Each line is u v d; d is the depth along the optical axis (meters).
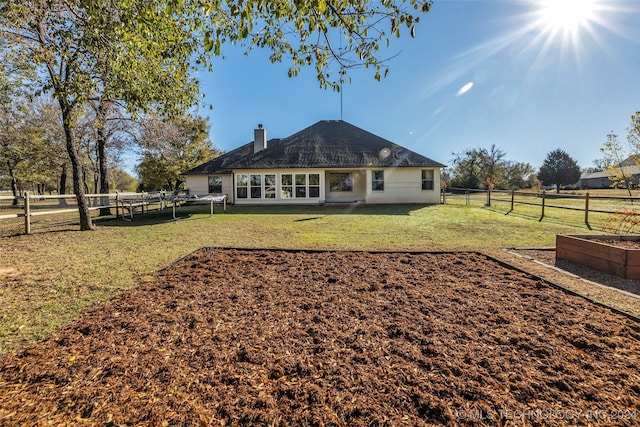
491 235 7.17
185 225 9.32
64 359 2.10
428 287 3.57
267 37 3.35
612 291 3.38
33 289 3.55
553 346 2.23
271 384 1.84
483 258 4.88
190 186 18.91
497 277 3.92
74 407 1.65
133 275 4.08
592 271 4.18
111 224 9.71
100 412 1.61
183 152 23.52
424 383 1.84
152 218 11.48
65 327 2.58
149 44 4.28
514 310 2.89
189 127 22.58
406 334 2.45
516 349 2.21
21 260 4.91
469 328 2.54
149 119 11.31
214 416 1.59
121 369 1.98
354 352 2.19
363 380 1.87
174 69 5.05
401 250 5.46
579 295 3.23
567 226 8.52
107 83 5.04
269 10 2.82
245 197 17.06
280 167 16.52
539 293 3.32
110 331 2.50
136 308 2.98
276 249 5.56
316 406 1.66
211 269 4.35
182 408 1.64
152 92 5.31
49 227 9.05
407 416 1.59
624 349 2.19
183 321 2.69
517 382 1.84
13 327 2.58
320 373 1.94
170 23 4.20
